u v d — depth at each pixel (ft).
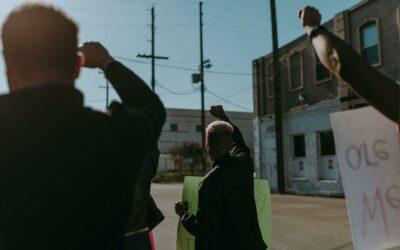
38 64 4.75
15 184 4.36
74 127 4.63
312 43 5.11
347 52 4.59
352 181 5.77
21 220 4.33
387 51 60.80
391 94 4.42
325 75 72.49
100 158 4.70
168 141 224.94
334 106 69.82
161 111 5.75
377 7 62.18
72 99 4.75
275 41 76.69
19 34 4.70
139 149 5.15
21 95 4.60
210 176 9.98
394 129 5.57
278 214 44.83
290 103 81.00
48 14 4.78
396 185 5.55
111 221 4.87
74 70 5.06
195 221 10.37
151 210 10.46
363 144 5.73
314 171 73.67
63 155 4.51
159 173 180.96
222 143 10.25
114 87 5.77
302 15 5.33
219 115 12.12
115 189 4.85
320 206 52.39
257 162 90.02
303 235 32.65
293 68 80.59
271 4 77.15
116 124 4.98
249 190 10.32
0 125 4.47
